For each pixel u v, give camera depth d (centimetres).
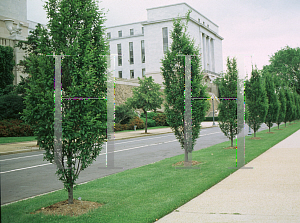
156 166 988
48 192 707
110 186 701
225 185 679
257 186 656
